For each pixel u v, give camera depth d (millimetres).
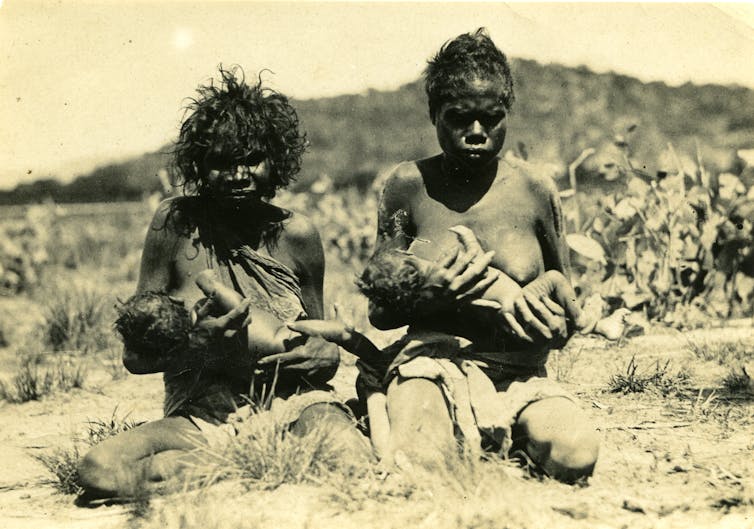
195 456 3119
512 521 2732
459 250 3336
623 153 7027
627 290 6461
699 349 5371
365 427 3402
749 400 4309
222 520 2742
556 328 3145
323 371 3463
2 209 10664
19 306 7906
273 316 3477
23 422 4523
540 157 10453
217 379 3428
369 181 12203
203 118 3418
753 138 11383
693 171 6953
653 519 2797
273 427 3176
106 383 5414
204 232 3518
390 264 3211
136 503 2918
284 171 3607
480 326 3346
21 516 2994
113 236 10375
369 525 2695
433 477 2941
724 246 6684
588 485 3086
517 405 3189
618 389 4551
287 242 3576
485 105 3232
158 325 3186
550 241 3479
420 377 3230
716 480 3133
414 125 13883
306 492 2957
